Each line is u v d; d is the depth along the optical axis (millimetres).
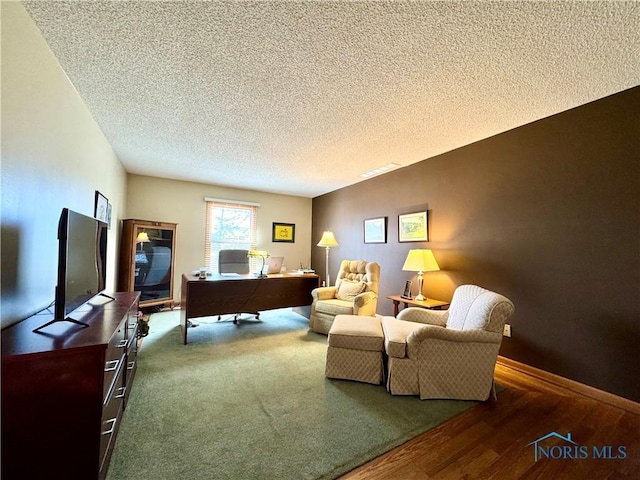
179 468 1294
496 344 1952
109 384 1225
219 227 5113
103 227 1938
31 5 1328
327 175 4359
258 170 4121
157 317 4039
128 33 1507
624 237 1965
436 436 1577
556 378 2244
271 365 2502
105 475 1202
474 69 1777
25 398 1014
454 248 3148
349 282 3688
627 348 1929
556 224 2312
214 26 1451
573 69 1761
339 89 2029
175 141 3035
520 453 1451
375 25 1430
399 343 2037
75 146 2082
